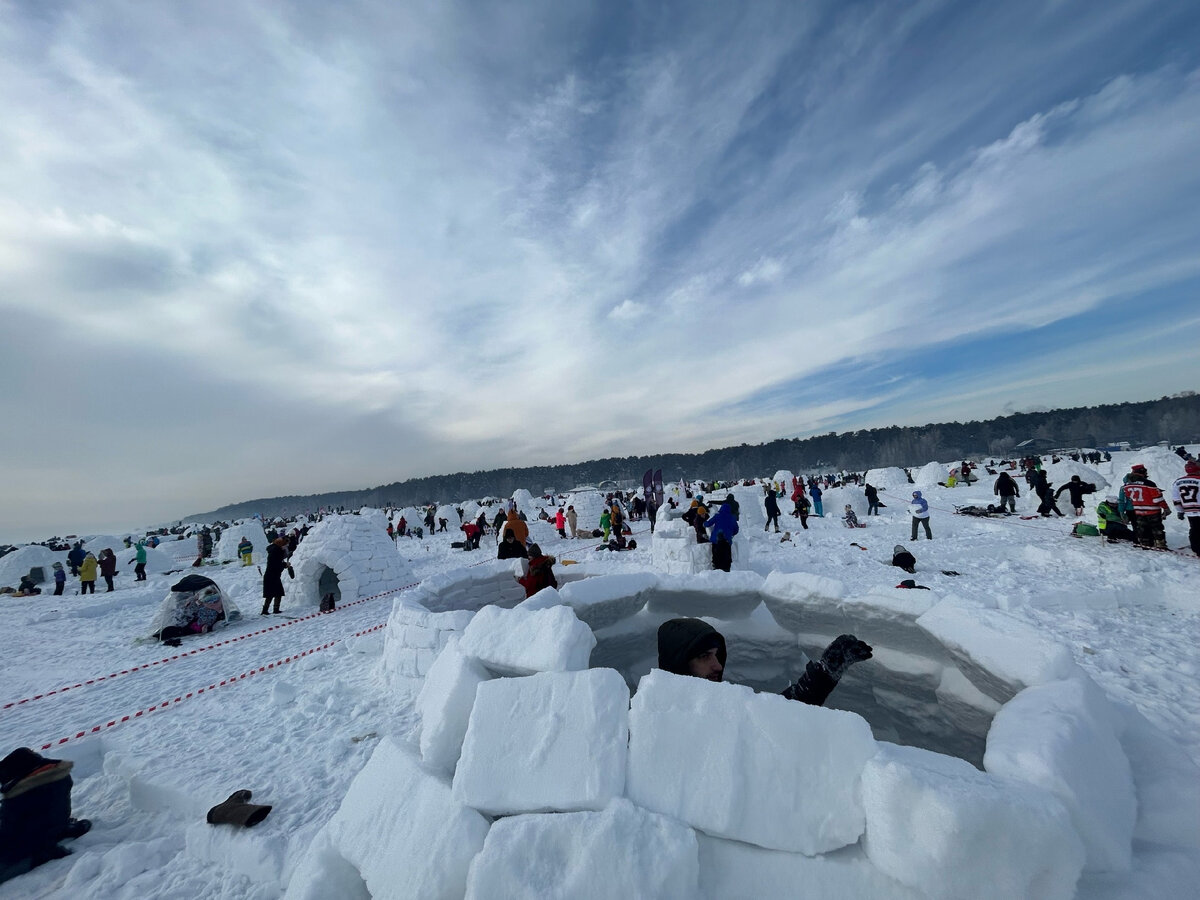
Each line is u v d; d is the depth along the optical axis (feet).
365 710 17.42
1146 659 16.85
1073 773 4.49
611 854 4.42
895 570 33.22
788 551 43.80
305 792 12.71
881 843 4.23
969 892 3.87
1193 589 22.48
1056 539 38.32
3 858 11.28
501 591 25.44
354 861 5.95
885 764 4.48
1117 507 34.99
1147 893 4.08
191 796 13.12
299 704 18.47
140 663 27.91
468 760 5.65
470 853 4.95
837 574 33.24
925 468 111.34
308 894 5.92
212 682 23.30
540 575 20.72
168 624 32.78
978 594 24.75
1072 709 5.40
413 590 21.54
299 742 15.55
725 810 4.68
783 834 4.53
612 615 11.64
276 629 32.81
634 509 90.12
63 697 22.94
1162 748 6.01
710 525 33.50
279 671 23.66
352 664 23.06
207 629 33.58
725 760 4.93
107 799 14.62
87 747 17.08
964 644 7.34
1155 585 23.49
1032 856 3.84
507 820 4.92
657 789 4.95
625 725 5.42
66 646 33.65
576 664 6.60
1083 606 23.17
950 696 8.09
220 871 10.67
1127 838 4.51
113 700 22.03
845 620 10.03
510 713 5.83
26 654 32.32
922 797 4.11
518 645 6.98
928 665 8.77
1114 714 6.13
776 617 11.45
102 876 10.83
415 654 18.30
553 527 72.02
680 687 5.48
